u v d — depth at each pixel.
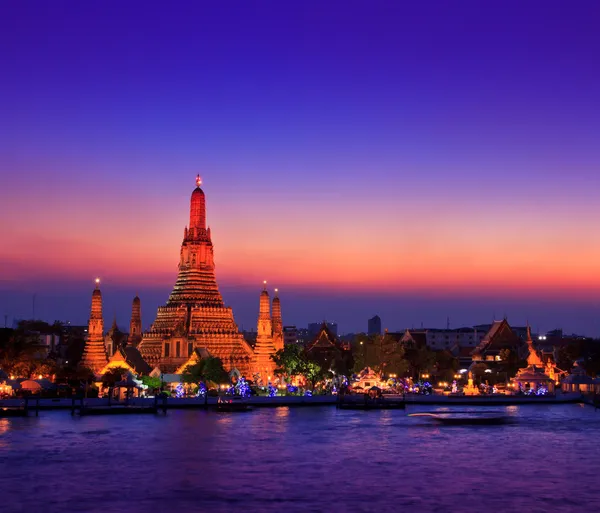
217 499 72.56
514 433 121.88
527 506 70.19
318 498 73.12
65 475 83.56
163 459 93.88
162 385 185.75
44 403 158.25
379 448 104.19
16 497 73.12
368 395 171.75
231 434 118.06
